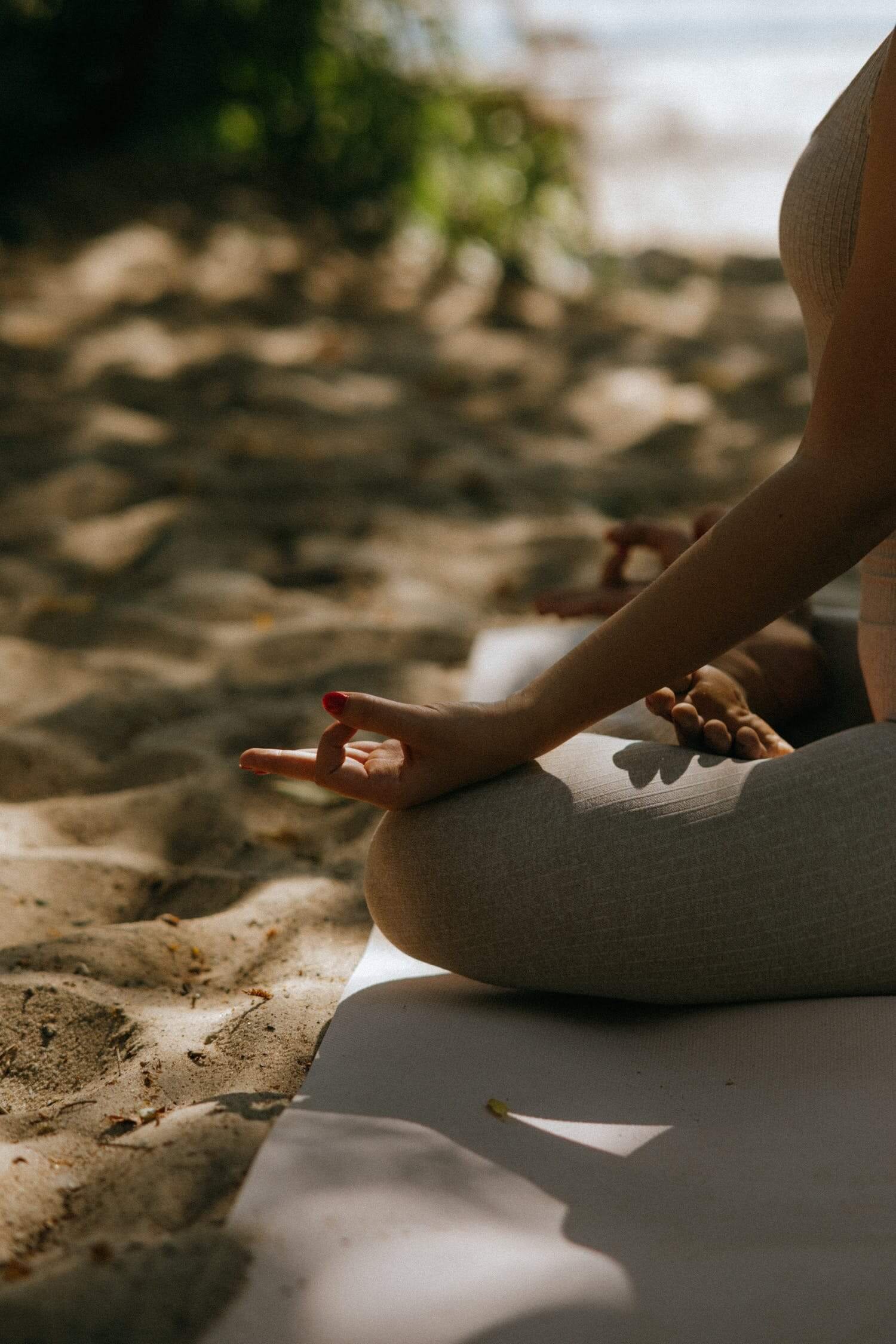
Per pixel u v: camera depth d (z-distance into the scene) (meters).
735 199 7.34
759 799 1.33
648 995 1.36
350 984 1.48
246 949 1.67
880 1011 1.32
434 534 3.41
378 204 6.11
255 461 3.86
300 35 6.03
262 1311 0.95
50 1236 1.11
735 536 1.29
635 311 5.57
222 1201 1.11
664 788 1.35
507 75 6.96
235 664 2.65
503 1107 1.21
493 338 5.16
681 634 1.30
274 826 2.05
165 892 1.85
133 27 5.76
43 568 3.12
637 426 4.36
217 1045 1.43
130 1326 0.94
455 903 1.35
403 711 1.31
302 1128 1.15
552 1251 1.02
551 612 2.01
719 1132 1.20
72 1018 1.50
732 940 1.32
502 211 5.97
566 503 3.68
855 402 1.24
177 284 5.22
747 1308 0.96
